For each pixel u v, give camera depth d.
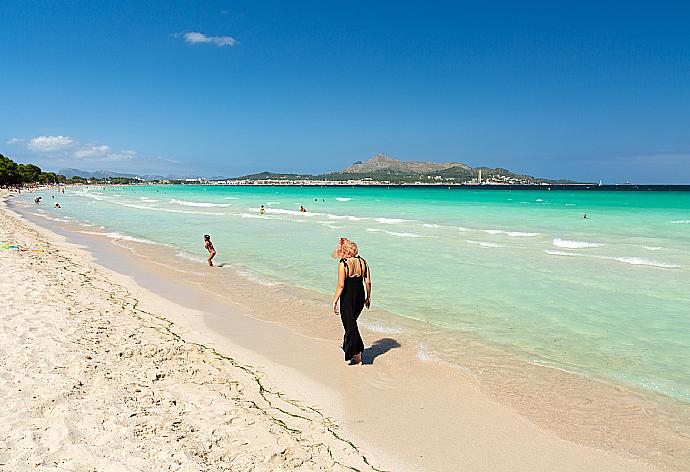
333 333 8.71
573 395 6.14
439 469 4.48
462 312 10.09
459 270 14.48
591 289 11.97
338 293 7.09
